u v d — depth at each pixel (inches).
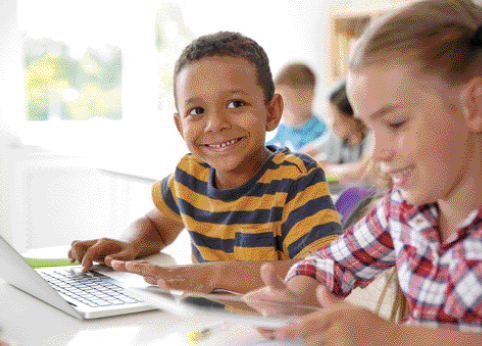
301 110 131.3
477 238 22.1
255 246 39.7
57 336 25.4
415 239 25.0
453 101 20.0
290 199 39.0
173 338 25.1
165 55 139.8
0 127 115.6
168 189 47.6
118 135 134.3
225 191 41.0
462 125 20.2
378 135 21.0
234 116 37.2
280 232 39.4
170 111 141.0
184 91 37.6
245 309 22.1
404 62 20.0
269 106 40.7
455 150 20.3
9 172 112.7
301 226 37.6
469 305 22.0
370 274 30.0
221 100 36.9
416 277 24.5
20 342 24.6
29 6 119.6
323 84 154.5
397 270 26.7
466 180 21.3
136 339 25.1
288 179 39.4
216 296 25.8
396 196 27.7
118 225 124.0
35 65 122.3
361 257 29.4
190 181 44.3
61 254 46.8
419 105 20.0
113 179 123.4
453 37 20.3
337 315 19.3
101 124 132.2
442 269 23.6
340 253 30.0
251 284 33.9
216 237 41.7
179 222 48.8
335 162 114.2
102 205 123.8
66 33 125.2
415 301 24.3
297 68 130.8
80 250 41.6
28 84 121.8
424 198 20.8
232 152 37.8
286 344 23.5
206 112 37.4
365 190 47.2
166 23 139.7
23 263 28.5
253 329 25.9
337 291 29.4
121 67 134.7
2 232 113.3
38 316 28.5
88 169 121.4
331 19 150.9
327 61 153.1
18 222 114.0
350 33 148.7
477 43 20.3
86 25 127.6
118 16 132.2
